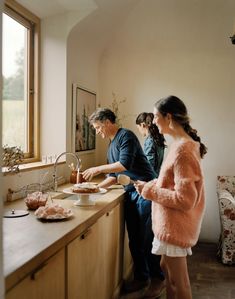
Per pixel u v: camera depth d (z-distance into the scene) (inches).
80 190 84.4
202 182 71.2
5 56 100.7
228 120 154.3
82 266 71.4
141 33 152.7
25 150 115.0
